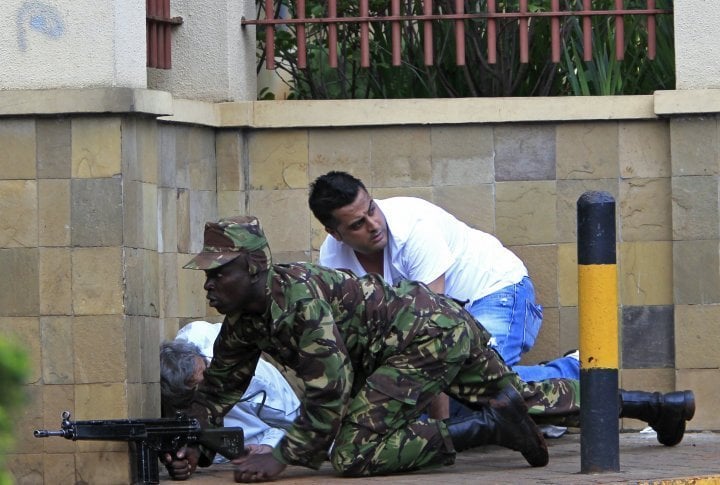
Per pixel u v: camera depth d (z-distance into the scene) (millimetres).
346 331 16609
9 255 18250
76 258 18125
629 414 19297
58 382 18109
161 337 20422
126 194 18203
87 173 18156
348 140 22547
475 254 20172
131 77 18875
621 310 22250
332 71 24484
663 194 22219
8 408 6543
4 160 18281
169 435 16750
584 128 22391
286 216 22562
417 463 16812
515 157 22453
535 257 22453
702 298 21781
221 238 15680
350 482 16094
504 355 19891
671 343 22141
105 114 18125
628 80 24328
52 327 18141
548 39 23953
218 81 22547
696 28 21906
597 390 15703
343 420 16672
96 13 18359
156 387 18984
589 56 22328
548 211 22453
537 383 18359
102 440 16703
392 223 18656
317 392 16000
